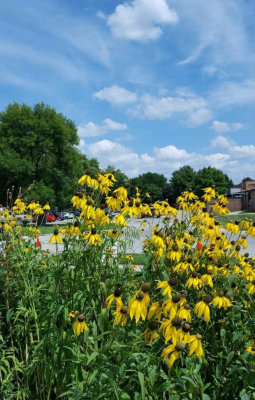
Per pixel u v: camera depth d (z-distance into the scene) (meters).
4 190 37.34
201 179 71.38
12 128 39.38
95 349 2.62
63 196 40.44
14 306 4.06
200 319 3.60
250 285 3.96
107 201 3.82
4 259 4.04
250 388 2.92
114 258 3.92
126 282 3.78
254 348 3.11
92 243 3.42
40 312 3.68
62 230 3.87
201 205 4.88
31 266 4.09
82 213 3.58
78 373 2.68
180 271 4.02
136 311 2.34
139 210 3.93
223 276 4.19
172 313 2.42
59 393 3.04
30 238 4.99
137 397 2.50
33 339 3.81
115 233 3.93
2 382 3.21
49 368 3.01
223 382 3.14
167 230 4.52
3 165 36.38
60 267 3.57
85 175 3.95
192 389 2.64
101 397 2.49
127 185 3.87
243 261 4.54
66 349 2.93
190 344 2.38
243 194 50.94
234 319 3.68
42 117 40.75
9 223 4.39
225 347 3.35
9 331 3.81
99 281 3.38
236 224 4.89
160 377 2.70
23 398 3.17
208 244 4.79
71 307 3.34
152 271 4.02
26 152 38.69
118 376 2.65
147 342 2.63
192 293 3.91
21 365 3.30
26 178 38.22
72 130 43.81
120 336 2.78
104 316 2.88
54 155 41.06
